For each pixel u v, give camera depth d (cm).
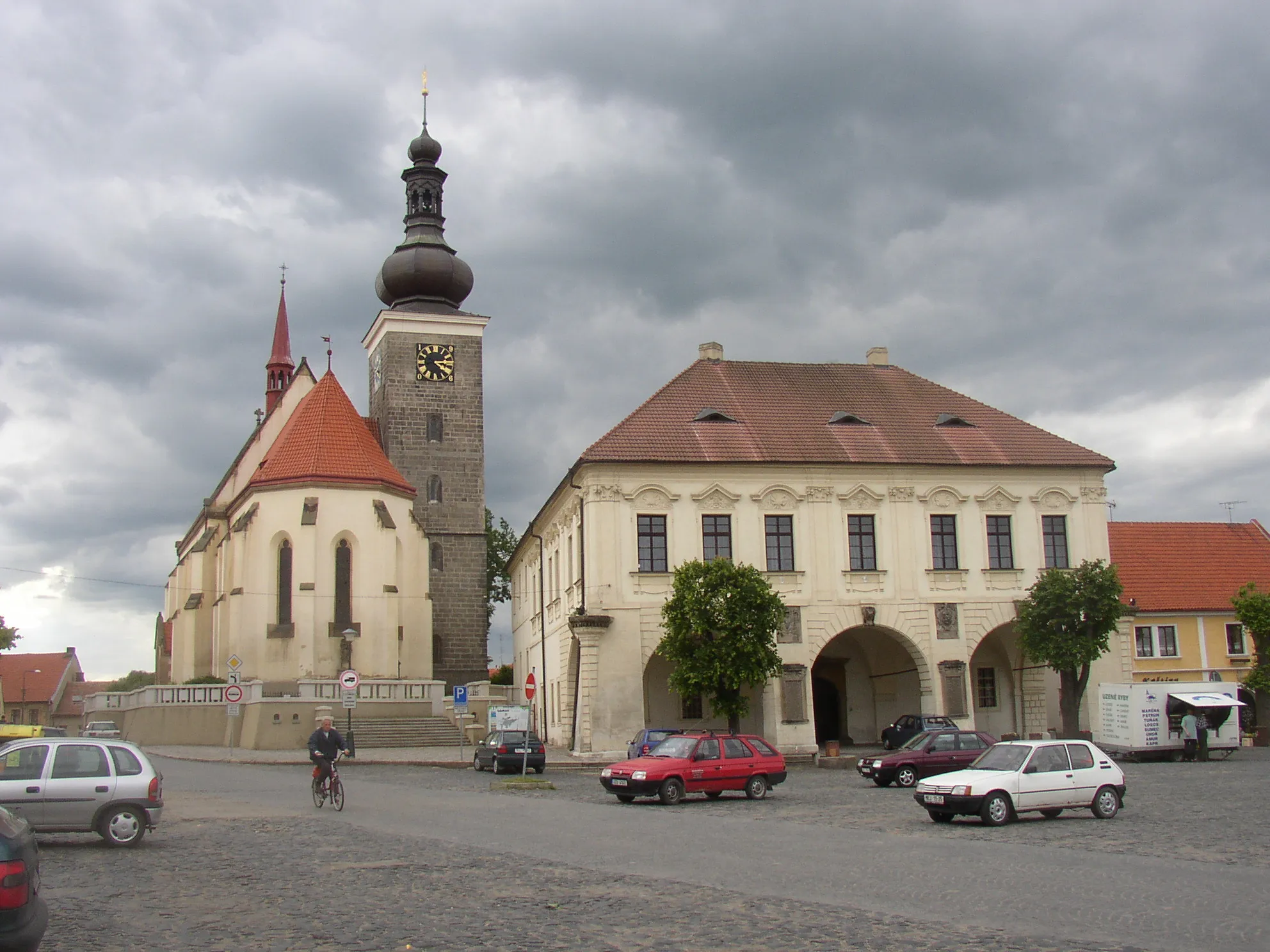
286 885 1756
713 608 4903
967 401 6288
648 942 1343
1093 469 5969
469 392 8550
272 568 6938
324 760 2995
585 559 5434
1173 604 6688
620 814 2923
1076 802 2738
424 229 8706
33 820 2170
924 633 5672
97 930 1426
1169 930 1419
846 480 5706
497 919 1484
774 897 1641
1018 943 1335
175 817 2752
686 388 5978
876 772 3859
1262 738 6097
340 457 7100
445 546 8331
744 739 3472
